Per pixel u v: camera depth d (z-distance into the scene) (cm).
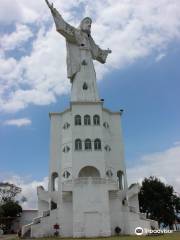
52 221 5484
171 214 7481
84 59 6694
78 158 5797
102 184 5359
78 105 6162
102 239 4278
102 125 6097
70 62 6675
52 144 6300
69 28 6706
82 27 6938
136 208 6000
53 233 5412
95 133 6006
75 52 6750
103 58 7062
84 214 5169
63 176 5869
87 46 6800
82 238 4709
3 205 8844
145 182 7838
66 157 5956
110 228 5188
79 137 5944
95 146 5919
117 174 6291
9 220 8631
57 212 5522
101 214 5184
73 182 5372
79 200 5247
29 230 5538
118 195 5684
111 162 6144
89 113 6134
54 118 6481
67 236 5294
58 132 6391
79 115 6100
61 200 5622
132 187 6069
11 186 9738
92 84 6519
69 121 6209
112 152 6316
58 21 6575
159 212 7394
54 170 6134
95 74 6731
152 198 7606
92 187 5325
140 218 5778
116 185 5466
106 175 5841
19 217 8769
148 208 7544
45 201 5966
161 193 7669
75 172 5700
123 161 6319
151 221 5675
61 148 6159
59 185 5931
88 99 6359
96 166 5775
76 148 5869
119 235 5169
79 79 6531
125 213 5566
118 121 6625
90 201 5247
